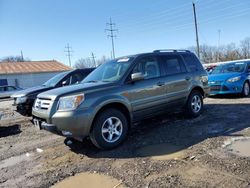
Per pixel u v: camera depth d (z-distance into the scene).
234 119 6.52
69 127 4.55
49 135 6.61
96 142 4.86
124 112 5.36
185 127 6.09
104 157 4.60
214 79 10.43
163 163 4.07
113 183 3.57
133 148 4.94
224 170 3.64
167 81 6.16
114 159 4.45
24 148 5.64
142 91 5.56
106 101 4.88
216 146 4.62
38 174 4.12
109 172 3.94
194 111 7.00
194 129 5.86
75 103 4.61
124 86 5.29
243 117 6.68
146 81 5.71
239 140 4.89
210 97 10.80
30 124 8.31
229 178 3.40
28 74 36.81
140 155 4.52
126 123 5.26
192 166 3.87
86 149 5.12
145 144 5.11
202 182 3.36
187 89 6.71
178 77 6.49
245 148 4.45
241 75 10.44
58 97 4.70
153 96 5.79
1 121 9.17
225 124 6.10
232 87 10.09
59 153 5.06
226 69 11.30
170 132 5.77
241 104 8.60
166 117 7.21
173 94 6.30
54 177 3.96
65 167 4.31
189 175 3.59
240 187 3.16
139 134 5.82
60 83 8.74
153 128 6.22
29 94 8.13
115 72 5.66
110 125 5.02
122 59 6.01
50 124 4.72
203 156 4.20
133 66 5.62
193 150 4.50
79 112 4.57
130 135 5.79
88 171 4.07
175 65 6.63
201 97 7.29
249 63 11.41
